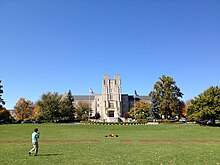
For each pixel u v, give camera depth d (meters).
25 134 49.03
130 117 129.75
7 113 100.88
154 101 105.38
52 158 19.98
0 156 21.05
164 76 94.81
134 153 22.78
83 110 137.75
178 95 93.69
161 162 17.88
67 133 51.59
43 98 103.81
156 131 57.31
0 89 77.12
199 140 37.81
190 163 17.44
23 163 17.67
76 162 18.09
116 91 156.75
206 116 64.88
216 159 19.09
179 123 80.75
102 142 34.16
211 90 66.44
